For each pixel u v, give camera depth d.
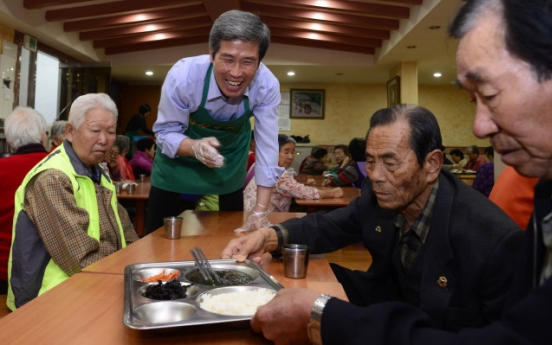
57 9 7.11
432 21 6.30
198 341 0.89
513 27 0.65
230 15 1.70
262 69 2.02
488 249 1.20
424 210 1.38
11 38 6.79
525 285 0.86
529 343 0.63
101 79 7.65
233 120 2.06
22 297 1.75
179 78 1.94
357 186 5.62
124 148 5.80
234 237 1.83
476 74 0.69
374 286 1.71
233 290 1.15
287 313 0.85
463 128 11.36
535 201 0.86
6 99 6.54
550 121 0.67
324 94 11.58
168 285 1.12
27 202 1.75
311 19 7.62
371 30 7.98
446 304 1.26
